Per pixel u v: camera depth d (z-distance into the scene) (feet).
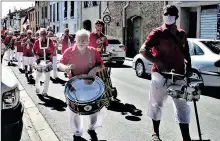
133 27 73.87
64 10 118.62
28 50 35.14
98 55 15.72
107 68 22.67
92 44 22.59
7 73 14.19
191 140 15.79
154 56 14.10
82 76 14.97
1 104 11.89
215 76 26.55
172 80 13.93
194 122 19.29
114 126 18.40
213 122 19.31
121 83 33.94
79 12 103.55
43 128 17.98
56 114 20.99
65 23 118.01
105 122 19.17
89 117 15.94
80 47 14.98
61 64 15.37
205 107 23.00
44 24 144.25
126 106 23.15
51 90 29.40
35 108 22.58
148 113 15.03
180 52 14.23
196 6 55.93
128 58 66.13
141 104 23.84
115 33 78.69
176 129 17.87
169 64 14.25
